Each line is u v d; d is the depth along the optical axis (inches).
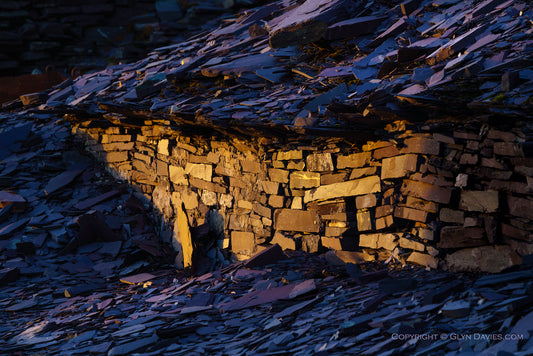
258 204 399.5
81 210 533.6
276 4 576.1
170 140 489.7
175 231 481.1
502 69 263.7
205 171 448.8
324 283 295.9
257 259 356.2
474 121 263.3
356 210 343.9
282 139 370.6
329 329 219.6
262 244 396.2
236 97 398.9
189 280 398.6
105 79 578.6
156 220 516.1
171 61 544.1
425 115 289.9
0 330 332.2
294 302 275.1
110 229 505.4
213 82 455.2
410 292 239.9
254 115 354.9
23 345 288.4
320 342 206.7
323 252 360.5
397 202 310.3
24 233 513.3
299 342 213.2
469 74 267.7
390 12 415.2
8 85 727.1
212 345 239.3
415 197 299.4
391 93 290.8
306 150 363.3
